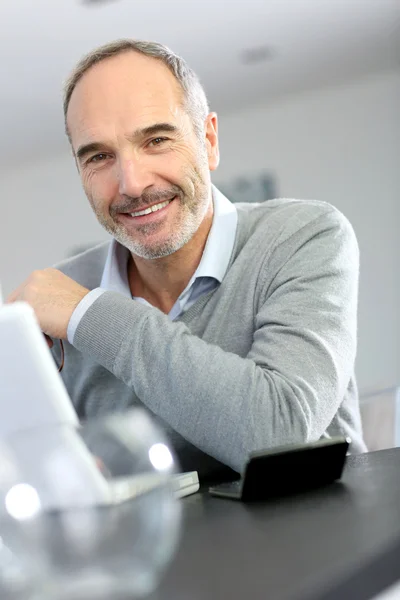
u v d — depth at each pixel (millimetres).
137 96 1472
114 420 704
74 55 5059
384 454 1212
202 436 1224
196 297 1584
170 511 688
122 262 1695
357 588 632
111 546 634
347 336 1387
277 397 1214
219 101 6582
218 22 4773
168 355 1246
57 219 8234
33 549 633
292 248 1509
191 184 1520
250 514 882
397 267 6242
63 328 1336
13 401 819
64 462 647
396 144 6195
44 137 7289
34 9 4305
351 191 6422
